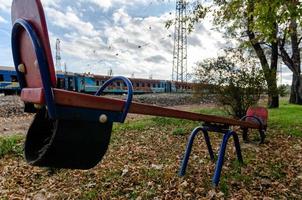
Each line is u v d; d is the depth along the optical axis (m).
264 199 3.43
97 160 1.96
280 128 9.10
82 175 4.59
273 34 6.67
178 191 3.71
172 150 6.27
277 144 6.79
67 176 4.58
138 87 40.59
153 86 44.19
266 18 5.74
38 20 1.54
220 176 4.24
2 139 7.15
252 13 6.08
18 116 13.95
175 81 47.84
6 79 31.66
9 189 4.09
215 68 10.43
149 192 3.66
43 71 1.56
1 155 5.93
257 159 5.29
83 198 3.64
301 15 5.35
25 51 1.79
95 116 1.81
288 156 5.58
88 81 34.94
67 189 4.02
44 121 2.04
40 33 1.55
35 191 4.02
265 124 6.47
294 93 21.41
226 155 5.62
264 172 4.45
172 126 9.97
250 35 13.88
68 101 1.67
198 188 3.77
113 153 6.07
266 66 10.98
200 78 10.68
